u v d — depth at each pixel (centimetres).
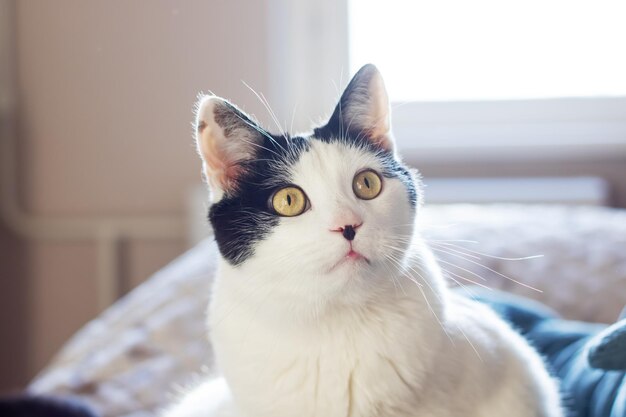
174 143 275
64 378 165
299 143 109
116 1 270
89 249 280
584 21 274
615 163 269
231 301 106
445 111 277
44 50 273
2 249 278
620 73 274
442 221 209
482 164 274
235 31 268
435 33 279
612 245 193
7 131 269
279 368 102
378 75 116
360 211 101
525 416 108
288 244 100
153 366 169
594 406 118
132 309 189
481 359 106
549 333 144
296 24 273
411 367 100
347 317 101
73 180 278
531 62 278
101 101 275
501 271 188
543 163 271
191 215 259
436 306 105
